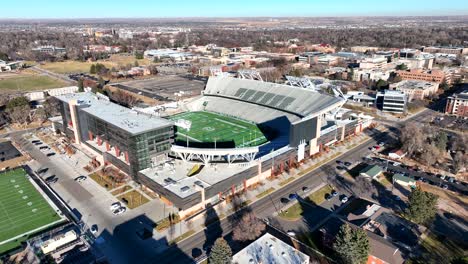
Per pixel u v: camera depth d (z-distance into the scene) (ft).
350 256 281.95
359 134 615.98
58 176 463.01
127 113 496.23
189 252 315.78
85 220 363.35
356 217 345.72
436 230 339.57
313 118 488.85
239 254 295.28
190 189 376.48
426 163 488.85
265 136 585.22
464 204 385.09
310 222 358.84
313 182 442.50
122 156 466.29
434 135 546.26
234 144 552.00
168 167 427.33
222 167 429.38
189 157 444.55
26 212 376.48
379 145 560.20
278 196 409.49
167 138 440.45
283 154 465.06
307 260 289.12
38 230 345.10
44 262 298.76
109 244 326.44
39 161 510.99
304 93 646.33
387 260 280.92
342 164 493.77
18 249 315.78
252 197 406.82
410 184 425.28
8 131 645.51
